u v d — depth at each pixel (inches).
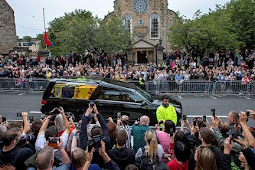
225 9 1176.2
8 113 461.7
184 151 153.4
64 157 152.9
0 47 1161.4
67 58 1032.2
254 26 1067.9
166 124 215.6
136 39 1432.1
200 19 984.3
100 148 144.1
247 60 933.2
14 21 1205.1
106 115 368.2
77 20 1111.0
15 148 159.2
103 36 1023.0
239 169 165.5
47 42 1108.5
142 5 1418.6
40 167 127.2
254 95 634.8
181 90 652.7
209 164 135.0
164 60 1146.0
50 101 372.5
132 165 145.3
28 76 682.8
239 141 144.6
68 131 194.4
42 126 191.6
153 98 398.9
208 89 648.4
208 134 165.9
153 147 163.5
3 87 677.9
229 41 948.0
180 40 986.1
